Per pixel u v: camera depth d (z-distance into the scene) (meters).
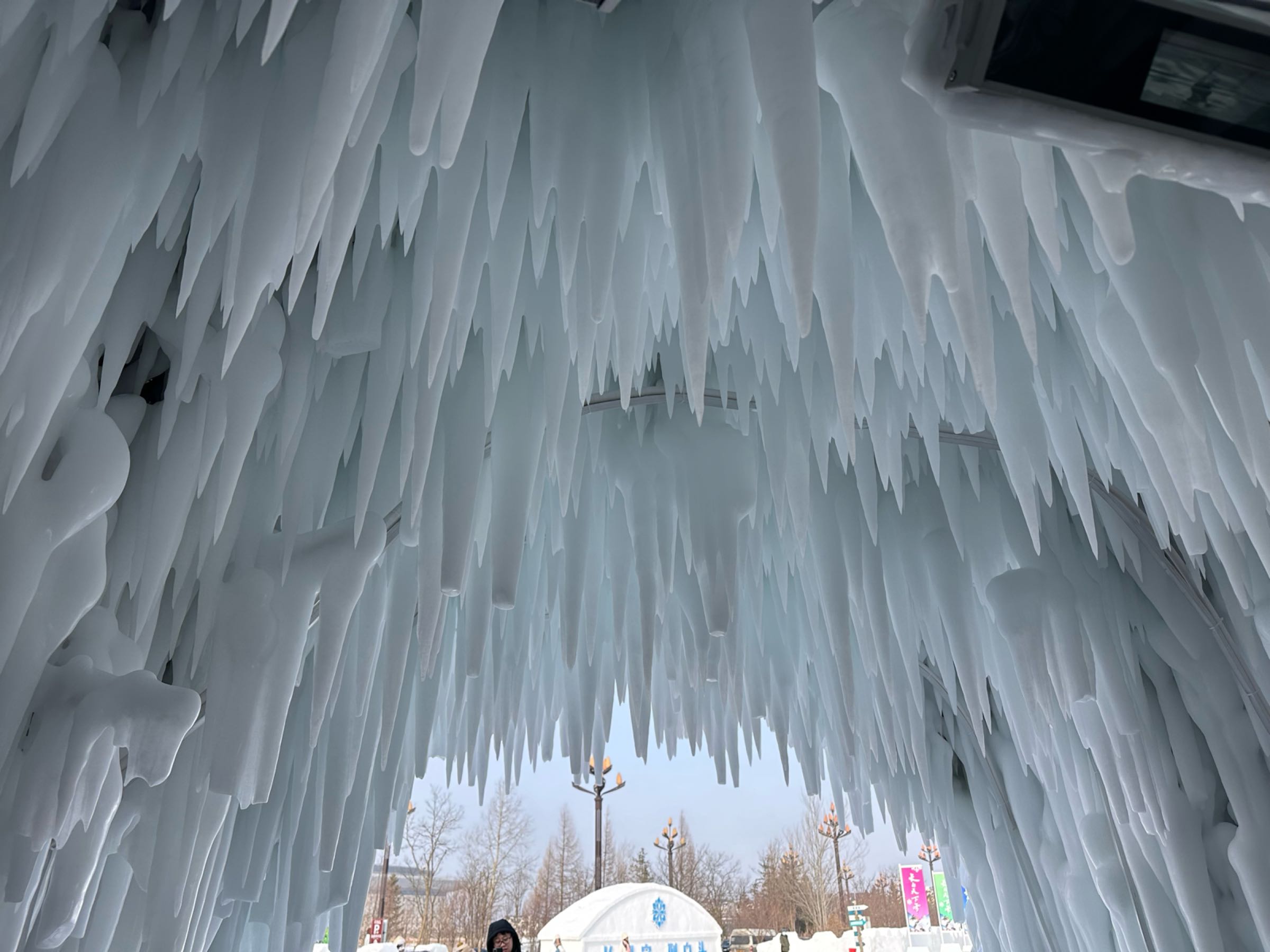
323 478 4.44
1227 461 4.33
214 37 2.96
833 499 6.62
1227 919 6.50
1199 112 1.53
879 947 22.30
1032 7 1.41
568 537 6.08
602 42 3.55
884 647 6.37
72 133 2.77
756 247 4.15
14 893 2.60
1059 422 4.96
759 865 41.25
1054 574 6.26
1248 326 3.48
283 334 3.74
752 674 8.81
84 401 3.57
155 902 3.37
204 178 2.95
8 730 2.66
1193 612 6.69
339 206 2.72
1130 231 2.30
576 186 3.25
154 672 4.16
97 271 2.92
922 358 4.14
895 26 2.85
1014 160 2.81
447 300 3.13
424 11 2.37
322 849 4.51
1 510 2.67
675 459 5.99
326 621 3.82
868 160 2.75
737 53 2.96
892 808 9.98
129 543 3.77
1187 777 6.81
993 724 9.38
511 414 4.81
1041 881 8.59
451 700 9.23
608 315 4.17
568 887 42.91
